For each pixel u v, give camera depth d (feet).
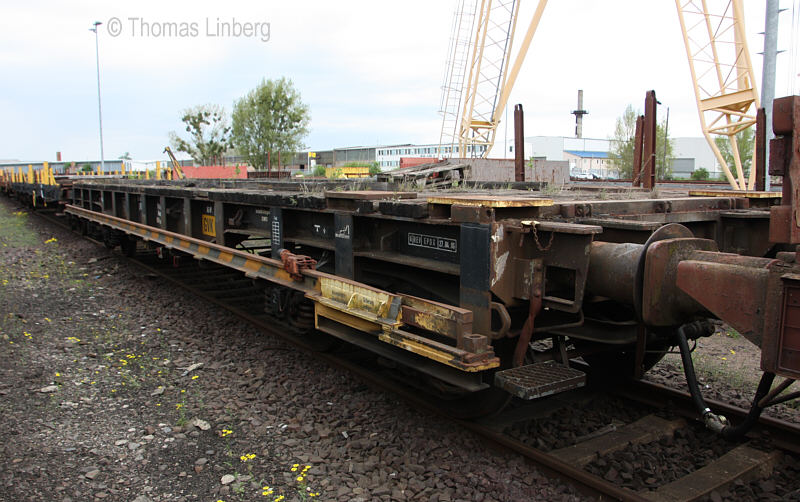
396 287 16.08
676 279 10.12
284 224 19.07
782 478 12.00
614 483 11.48
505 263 11.55
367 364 18.57
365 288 13.69
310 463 12.32
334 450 12.84
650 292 10.15
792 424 13.50
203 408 15.08
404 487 11.43
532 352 13.01
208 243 22.67
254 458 12.53
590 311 14.70
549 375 11.43
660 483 11.60
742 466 12.07
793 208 7.98
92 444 13.02
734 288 9.01
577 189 25.89
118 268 34.45
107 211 39.52
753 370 18.81
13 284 29.81
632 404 15.74
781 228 8.17
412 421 14.34
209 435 13.62
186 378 17.21
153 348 20.04
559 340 13.46
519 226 11.44
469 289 11.62
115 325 22.75
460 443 13.12
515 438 13.20
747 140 160.97
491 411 13.15
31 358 18.51
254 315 24.04
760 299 8.65
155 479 11.63
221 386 16.66
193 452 12.76
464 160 65.26
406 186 21.44
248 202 20.15
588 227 10.62
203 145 155.02
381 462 12.33
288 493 11.23
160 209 29.14
